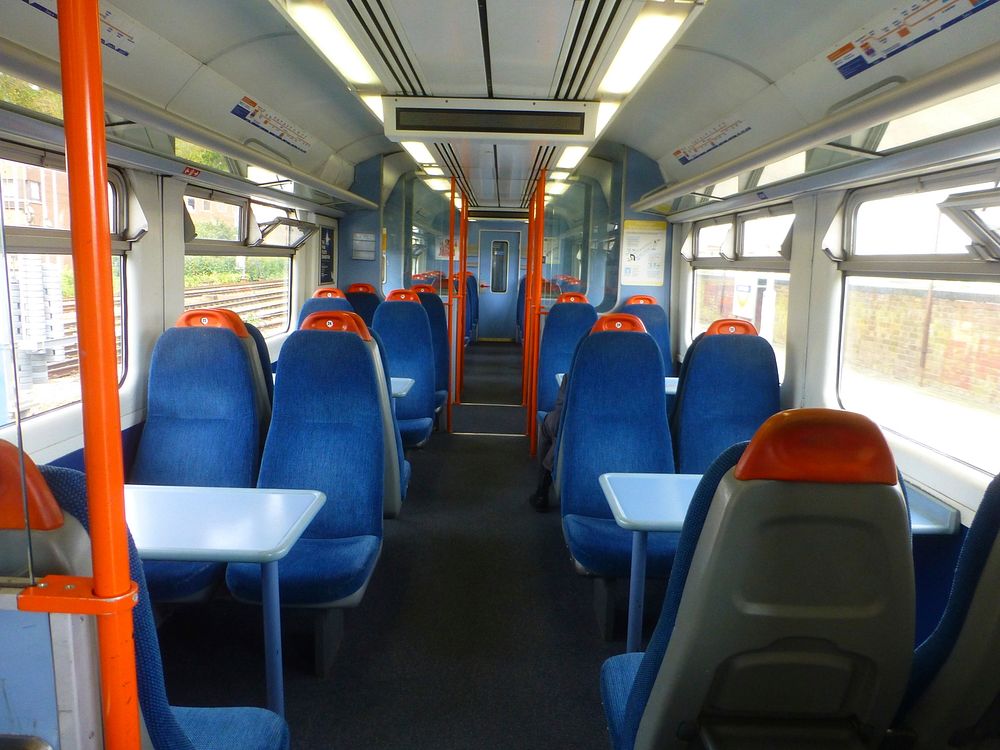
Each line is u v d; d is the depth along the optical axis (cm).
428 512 495
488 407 855
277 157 533
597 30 279
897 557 135
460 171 701
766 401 394
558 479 421
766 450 128
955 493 278
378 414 319
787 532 132
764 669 145
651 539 318
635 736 161
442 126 414
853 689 150
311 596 272
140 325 395
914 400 328
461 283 841
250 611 347
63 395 328
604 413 360
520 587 381
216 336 350
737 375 393
